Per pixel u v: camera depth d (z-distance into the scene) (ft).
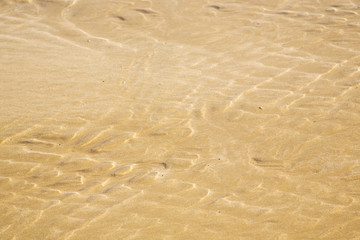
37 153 13.85
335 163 12.59
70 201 11.72
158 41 21.40
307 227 10.30
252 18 23.39
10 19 23.76
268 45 20.52
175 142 14.17
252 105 15.88
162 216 10.97
